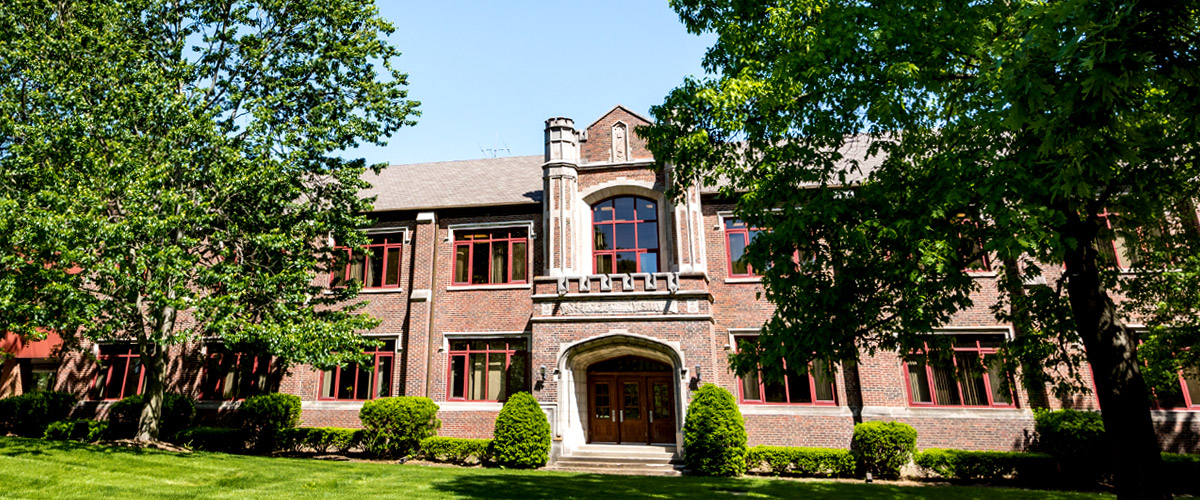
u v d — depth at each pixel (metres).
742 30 10.81
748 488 13.15
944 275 8.71
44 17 15.98
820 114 9.38
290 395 19.92
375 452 18.42
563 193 20.47
